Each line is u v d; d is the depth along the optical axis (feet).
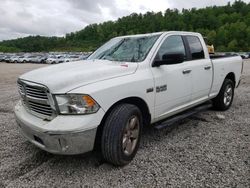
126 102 11.20
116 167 10.69
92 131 9.49
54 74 10.45
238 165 10.65
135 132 11.14
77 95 9.35
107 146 10.07
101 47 15.83
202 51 16.14
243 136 13.99
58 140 9.17
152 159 11.35
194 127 15.67
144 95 11.44
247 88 29.91
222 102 18.56
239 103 21.85
